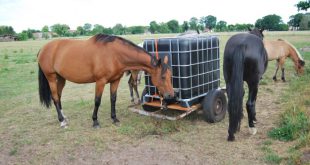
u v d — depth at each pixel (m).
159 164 4.44
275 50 9.62
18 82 12.59
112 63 5.75
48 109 7.80
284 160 4.23
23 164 4.69
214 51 6.50
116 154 4.86
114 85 6.20
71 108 7.76
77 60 5.83
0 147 5.39
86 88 10.60
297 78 9.90
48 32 90.44
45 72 6.18
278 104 7.14
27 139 5.70
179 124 6.07
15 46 45.69
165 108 6.37
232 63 4.78
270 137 5.11
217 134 5.48
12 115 7.45
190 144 5.07
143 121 6.39
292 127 5.04
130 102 8.11
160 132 5.72
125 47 5.74
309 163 3.94
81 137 5.66
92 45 5.81
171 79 5.91
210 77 6.46
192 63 5.84
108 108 7.60
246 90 8.81
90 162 4.64
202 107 6.19
